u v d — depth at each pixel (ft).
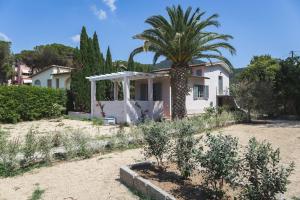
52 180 22.11
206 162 14.66
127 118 61.57
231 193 16.22
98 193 18.94
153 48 60.90
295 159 27.12
